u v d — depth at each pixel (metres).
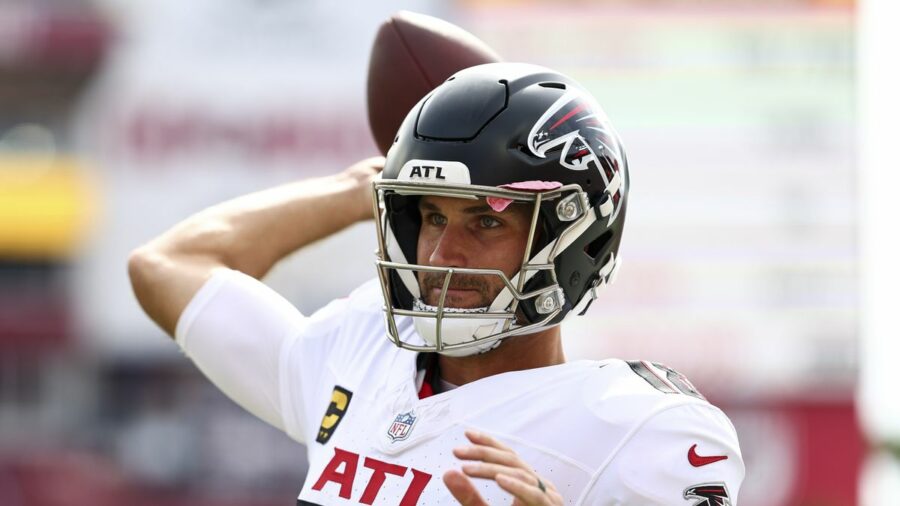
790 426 37.59
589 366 7.56
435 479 7.27
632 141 37.47
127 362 41.50
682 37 37.38
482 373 7.64
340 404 7.97
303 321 8.66
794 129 37.38
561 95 7.59
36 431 41.28
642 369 7.67
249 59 40.28
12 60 41.72
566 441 7.23
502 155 7.20
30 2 42.00
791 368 37.66
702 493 7.19
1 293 41.91
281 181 40.22
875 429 41.47
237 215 9.05
